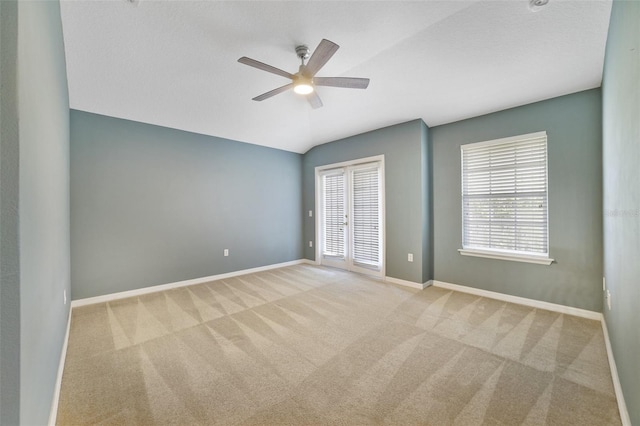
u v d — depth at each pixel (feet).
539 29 7.01
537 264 10.39
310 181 18.60
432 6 6.53
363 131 14.94
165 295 11.96
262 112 12.71
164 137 12.95
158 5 6.41
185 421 4.93
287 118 13.46
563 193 9.84
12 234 2.62
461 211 12.39
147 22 6.91
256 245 16.48
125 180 11.80
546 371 6.33
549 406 5.24
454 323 8.97
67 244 8.75
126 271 11.78
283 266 17.71
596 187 9.25
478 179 11.98
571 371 6.32
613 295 6.63
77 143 10.65
